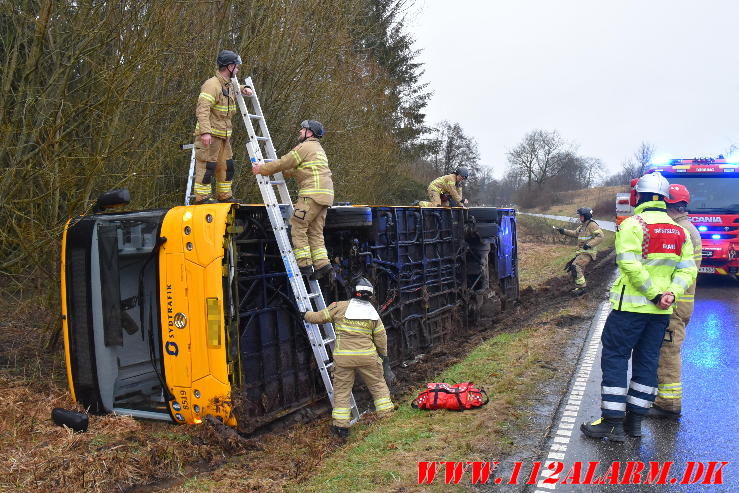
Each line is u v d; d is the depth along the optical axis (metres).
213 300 5.33
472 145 51.03
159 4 7.90
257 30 11.11
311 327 6.07
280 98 12.05
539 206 79.38
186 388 5.52
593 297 12.34
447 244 10.03
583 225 13.12
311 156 6.11
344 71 15.09
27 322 9.03
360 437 5.54
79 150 7.70
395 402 6.69
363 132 17.03
